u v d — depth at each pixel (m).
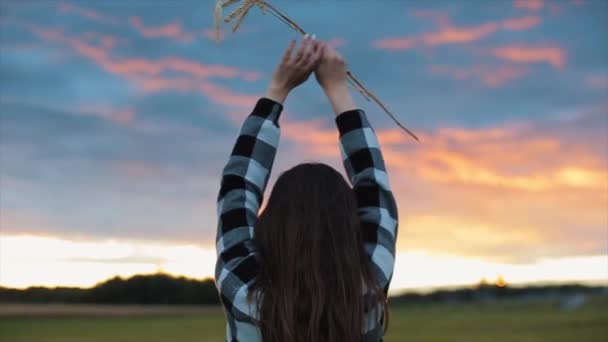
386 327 1.77
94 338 36.03
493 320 43.28
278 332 1.66
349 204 1.78
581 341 31.34
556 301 54.06
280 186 1.81
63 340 35.53
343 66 1.97
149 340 35.25
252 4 1.86
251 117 1.94
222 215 1.87
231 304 1.74
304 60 1.93
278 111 1.95
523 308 51.97
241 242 1.82
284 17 1.92
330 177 1.81
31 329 39.88
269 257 1.74
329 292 1.67
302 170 1.83
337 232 1.73
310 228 1.73
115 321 43.69
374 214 1.83
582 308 48.41
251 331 1.73
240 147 1.92
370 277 1.72
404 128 1.94
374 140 1.92
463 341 32.62
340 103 1.94
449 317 47.69
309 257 1.70
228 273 1.77
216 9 1.84
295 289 1.68
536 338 32.72
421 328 39.00
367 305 1.71
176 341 34.50
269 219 1.77
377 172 1.87
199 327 40.88
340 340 1.66
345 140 1.91
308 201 1.76
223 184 1.91
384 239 1.80
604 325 36.16
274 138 1.93
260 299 1.70
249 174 1.90
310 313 1.66
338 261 1.70
